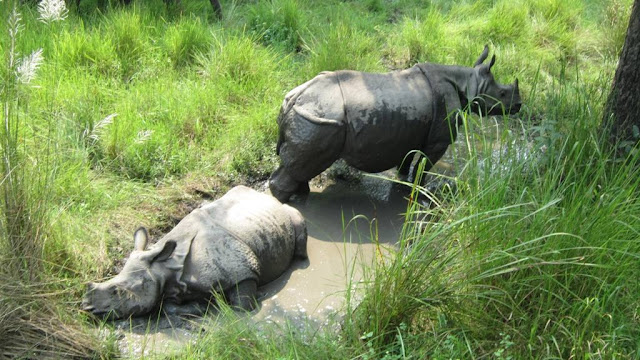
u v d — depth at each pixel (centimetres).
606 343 379
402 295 402
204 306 443
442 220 460
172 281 432
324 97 528
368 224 546
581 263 387
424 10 995
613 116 538
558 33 930
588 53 913
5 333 393
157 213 541
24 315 401
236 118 657
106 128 592
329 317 433
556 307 406
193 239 445
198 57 742
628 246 409
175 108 651
